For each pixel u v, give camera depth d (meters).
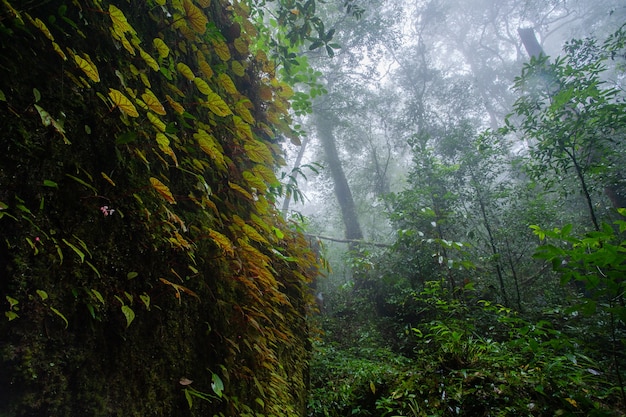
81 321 0.81
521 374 2.31
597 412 1.72
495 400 2.22
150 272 1.07
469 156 5.44
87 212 0.89
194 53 1.76
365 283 6.77
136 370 0.94
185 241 1.13
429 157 5.52
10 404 0.64
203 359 1.24
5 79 0.75
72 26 0.93
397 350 4.96
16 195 0.72
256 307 1.64
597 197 6.61
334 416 2.65
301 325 2.68
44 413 0.69
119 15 0.95
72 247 0.75
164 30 1.49
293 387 2.13
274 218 2.27
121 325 0.92
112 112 1.05
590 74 3.58
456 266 3.97
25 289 0.70
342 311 6.52
